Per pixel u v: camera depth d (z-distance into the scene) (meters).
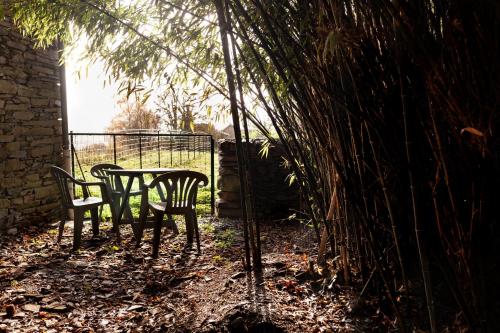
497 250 1.65
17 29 4.81
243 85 2.78
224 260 3.70
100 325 2.50
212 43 2.54
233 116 2.66
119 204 5.04
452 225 1.66
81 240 4.48
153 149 9.35
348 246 2.41
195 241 4.47
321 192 2.76
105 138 8.30
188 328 2.30
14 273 3.33
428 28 1.46
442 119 1.58
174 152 9.12
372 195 2.03
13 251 4.03
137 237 4.24
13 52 4.76
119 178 5.08
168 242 4.45
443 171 1.66
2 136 4.62
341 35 1.51
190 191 4.12
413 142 1.68
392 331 1.97
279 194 5.22
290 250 3.77
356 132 1.94
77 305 2.79
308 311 2.26
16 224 4.82
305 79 2.24
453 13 1.36
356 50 1.76
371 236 2.01
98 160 8.51
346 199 2.30
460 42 1.40
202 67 2.77
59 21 3.03
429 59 1.41
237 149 2.75
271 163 5.18
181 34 2.45
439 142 1.51
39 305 2.74
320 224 3.23
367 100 1.82
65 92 5.71
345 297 2.34
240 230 4.86
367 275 2.30
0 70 4.57
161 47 2.42
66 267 3.56
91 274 3.41
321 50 1.90
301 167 3.12
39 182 5.22
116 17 2.60
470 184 1.60
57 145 5.59
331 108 2.04
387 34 1.61
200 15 2.47
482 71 1.39
